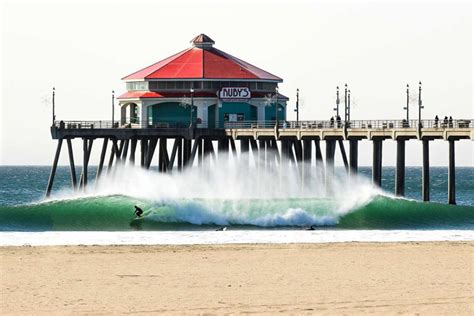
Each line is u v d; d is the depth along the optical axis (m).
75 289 96.62
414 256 116.75
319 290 96.00
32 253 117.62
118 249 121.25
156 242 129.62
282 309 87.62
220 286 98.06
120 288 97.06
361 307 88.38
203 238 134.25
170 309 87.88
